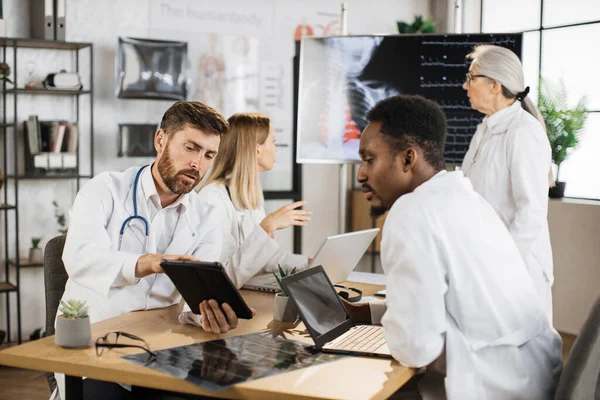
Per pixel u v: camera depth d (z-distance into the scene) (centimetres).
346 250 266
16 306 496
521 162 304
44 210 501
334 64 472
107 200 228
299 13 595
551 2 549
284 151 595
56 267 242
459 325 177
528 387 178
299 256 286
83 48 508
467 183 188
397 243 173
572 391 179
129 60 515
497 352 176
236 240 286
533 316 186
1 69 458
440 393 183
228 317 201
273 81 583
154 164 235
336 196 634
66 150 485
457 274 174
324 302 201
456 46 450
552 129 509
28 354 175
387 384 160
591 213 489
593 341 180
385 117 184
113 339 190
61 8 477
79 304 184
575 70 531
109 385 215
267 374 165
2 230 491
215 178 294
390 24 642
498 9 596
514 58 321
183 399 214
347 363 176
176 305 236
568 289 506
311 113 477
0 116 485
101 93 517
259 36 576
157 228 234
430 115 183
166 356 176
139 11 525
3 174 476
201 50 550
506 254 184
